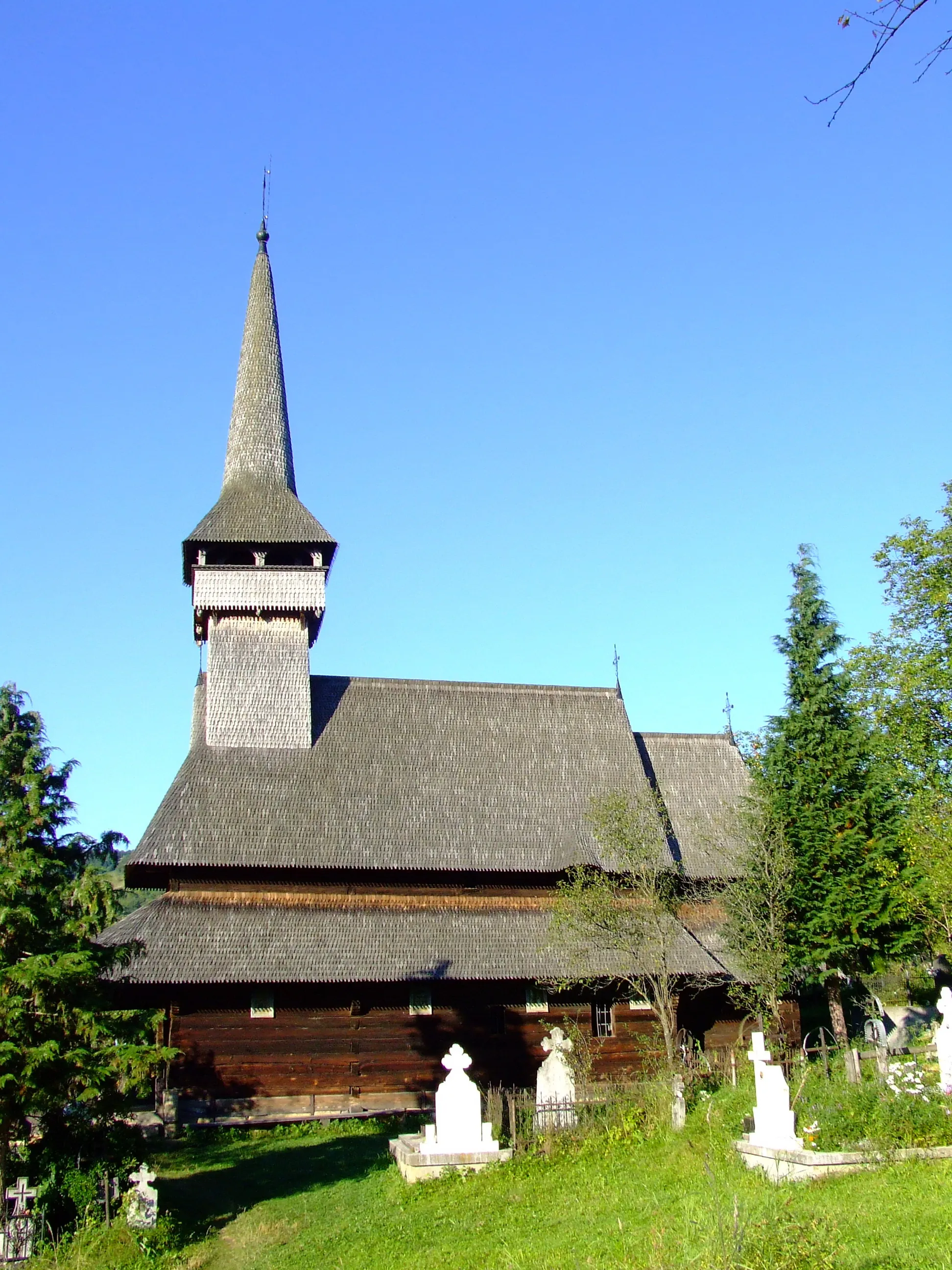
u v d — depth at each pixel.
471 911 44.31
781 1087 22.20
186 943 39.97
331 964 40.38
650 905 37.66
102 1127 24.20
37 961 22.38
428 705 50.25
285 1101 39.19
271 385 52.97
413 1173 25.19
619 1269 17.00
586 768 49.94
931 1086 22.67
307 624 49.03
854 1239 16.42
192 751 46.34
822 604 42.91
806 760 40.97
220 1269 21.16
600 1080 40.50
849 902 38.62
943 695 44.09
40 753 25.14
